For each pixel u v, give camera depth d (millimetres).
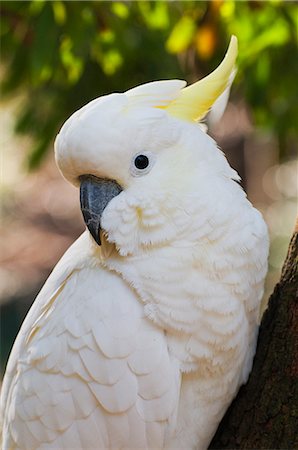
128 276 1044
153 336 1046
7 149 3057
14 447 1085
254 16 1382
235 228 1043
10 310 2502
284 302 1062
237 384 1083
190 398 1072
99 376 1050
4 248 2918
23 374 1076
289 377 1055
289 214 2562
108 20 1365
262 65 1428
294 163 2736
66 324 1061
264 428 1066
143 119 1028
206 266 1037
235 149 2648
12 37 1416
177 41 1396
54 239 2984
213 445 1107
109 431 1058
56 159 1055
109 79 1438
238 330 1057
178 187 1034
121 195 1037
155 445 1061
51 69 1360
